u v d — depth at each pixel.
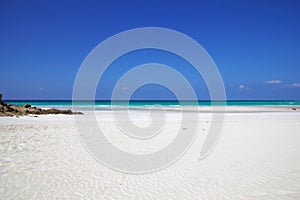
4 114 26.17
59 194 6.19
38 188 6.51
